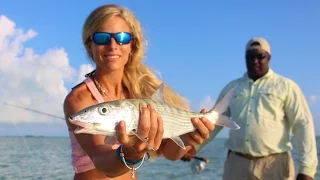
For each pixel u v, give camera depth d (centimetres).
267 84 208
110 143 98
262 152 205
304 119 202
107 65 113
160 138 95
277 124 205
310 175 200
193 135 115
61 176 399
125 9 115
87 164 112
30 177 376
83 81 116
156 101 106
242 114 210
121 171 98
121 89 122
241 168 211
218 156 959
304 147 201
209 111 119
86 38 116
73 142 113
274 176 205
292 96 204
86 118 95
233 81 222
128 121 97
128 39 114
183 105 135
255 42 209
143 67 127
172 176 551
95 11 113
